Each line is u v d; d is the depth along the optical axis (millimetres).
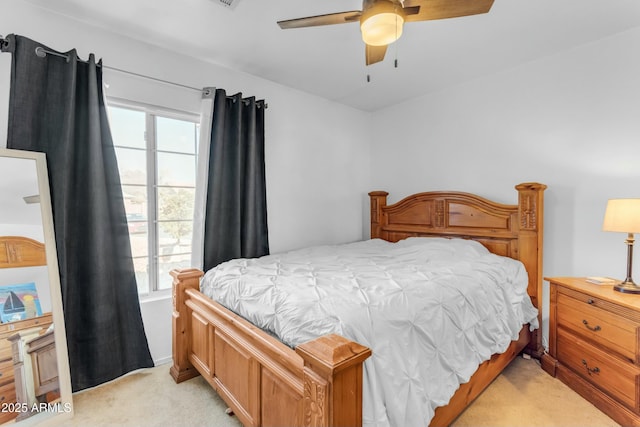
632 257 2000
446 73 2826
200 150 2500
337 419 928
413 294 1490
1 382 1622
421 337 1347
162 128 2465
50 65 1886
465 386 1603
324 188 3496
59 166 1888
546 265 2535
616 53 2178
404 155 3588
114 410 1817
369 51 1836
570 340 2047
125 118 2291
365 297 1381
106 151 2078
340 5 1882
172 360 2361
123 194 2275
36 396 1693
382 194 3568
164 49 2379
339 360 915
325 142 3492
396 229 3455
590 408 1813
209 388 2027
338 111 3615
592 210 2299
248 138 2707
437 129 3268
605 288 1943
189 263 2631
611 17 1982
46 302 1794
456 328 1530
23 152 1788
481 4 1362
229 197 2656
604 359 1800
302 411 1108
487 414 1760
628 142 2137
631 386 1648
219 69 2672
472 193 2982
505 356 2051
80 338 1988
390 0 1333
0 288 1689
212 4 1880
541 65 2541
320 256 2504
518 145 2682
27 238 1781
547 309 2510
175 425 1697
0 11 1776
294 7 1900
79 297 1992
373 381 1103
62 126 1897
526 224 2463
